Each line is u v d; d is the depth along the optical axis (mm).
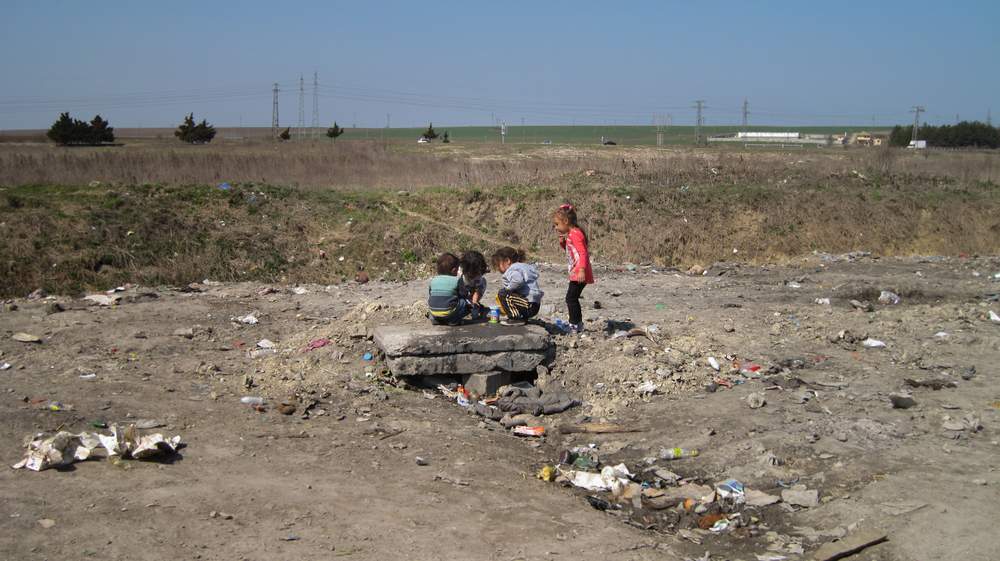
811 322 10781
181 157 25406
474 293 8875
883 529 4977
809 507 5441
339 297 12930
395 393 7719
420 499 5316
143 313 10992
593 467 6305
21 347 8805
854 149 54125
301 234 18031
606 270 17094
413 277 17078
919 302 13383
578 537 4910
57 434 5641
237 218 18016
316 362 8320
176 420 6492
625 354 8625
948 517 5055
